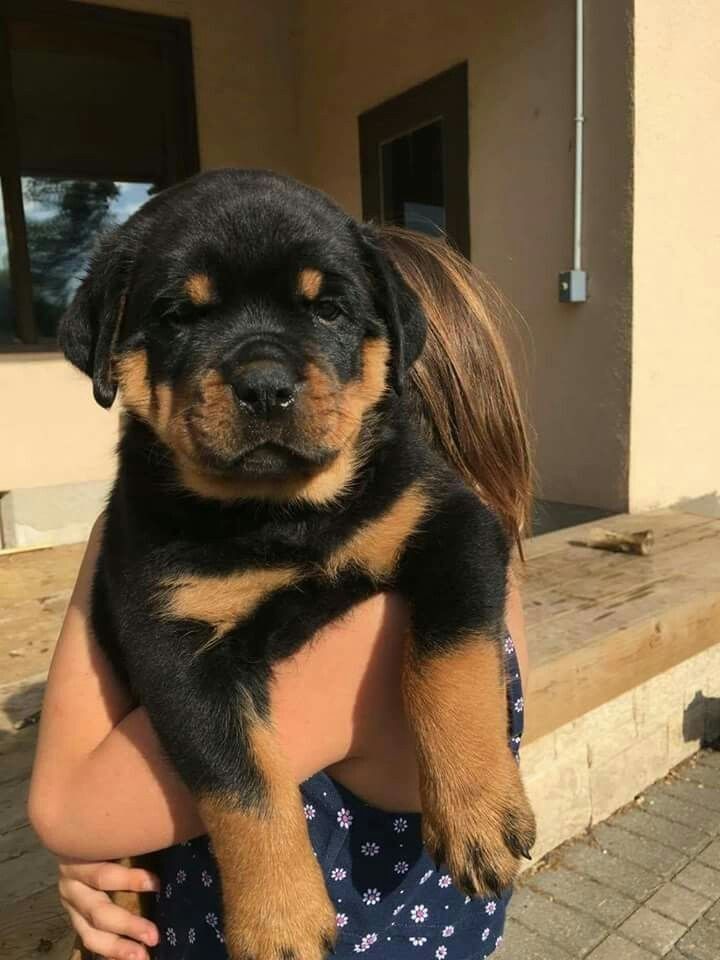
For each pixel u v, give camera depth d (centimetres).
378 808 36
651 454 120
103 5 147
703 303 124
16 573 110
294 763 34
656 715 84
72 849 36
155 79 158
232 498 36
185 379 38
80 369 42
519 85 124
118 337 41
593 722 77
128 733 36
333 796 36
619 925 67
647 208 113
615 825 79
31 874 51
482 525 38
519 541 51
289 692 35
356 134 159
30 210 153
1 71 139
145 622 35
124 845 35
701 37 116
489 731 34
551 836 75
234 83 164
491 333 50
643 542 99
